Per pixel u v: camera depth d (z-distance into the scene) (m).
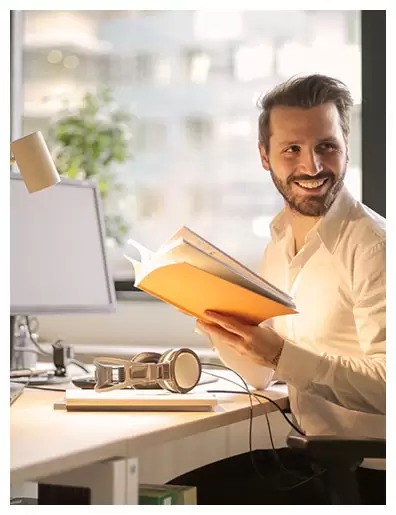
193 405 1.67
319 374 1.78
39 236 2.21
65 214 2.29
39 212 2.21
